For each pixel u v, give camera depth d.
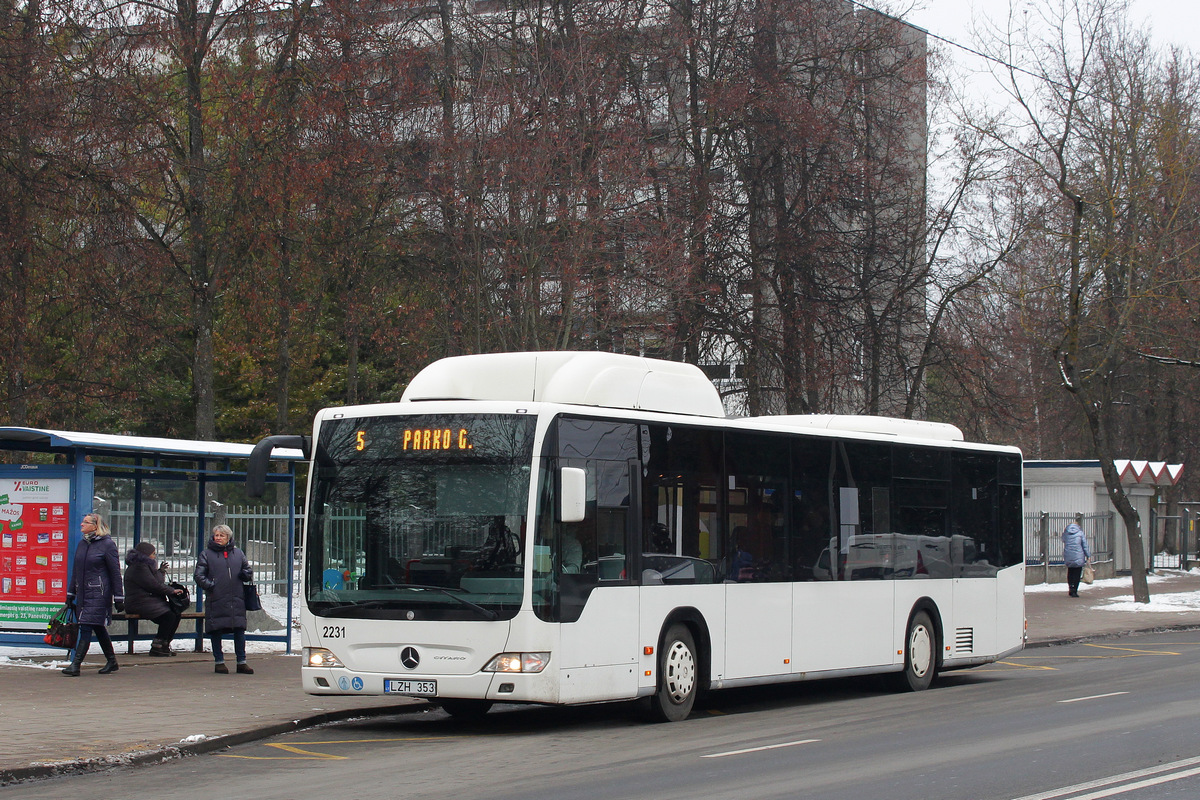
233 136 24.16
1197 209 32.69
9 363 23.50
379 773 10.26
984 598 19.02
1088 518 43.75
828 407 31.86
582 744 11.91
